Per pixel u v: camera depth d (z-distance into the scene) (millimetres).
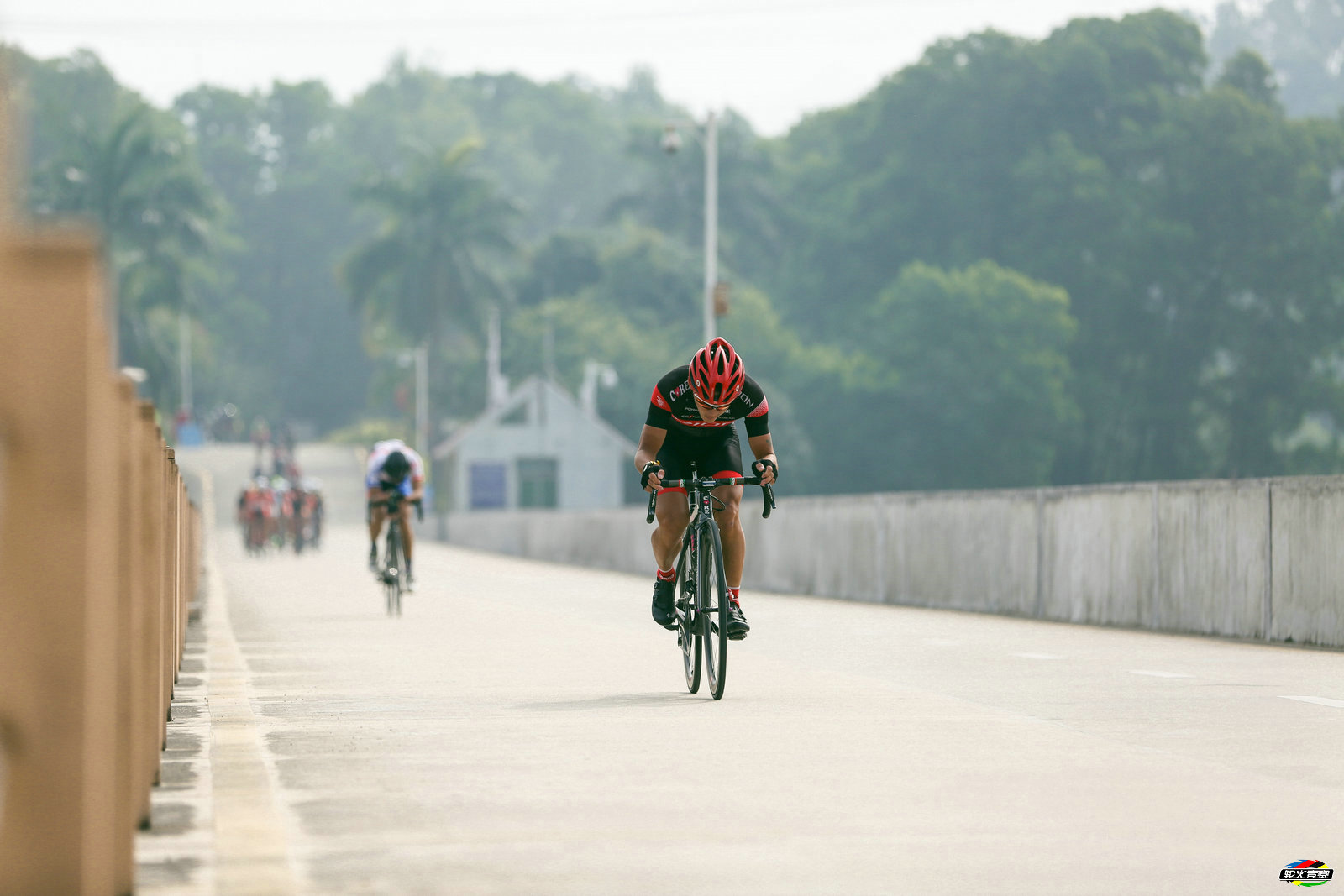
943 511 54281
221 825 13898
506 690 26047
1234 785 16594
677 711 22906
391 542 49219
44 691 7672
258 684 27156
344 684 27078
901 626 43656
